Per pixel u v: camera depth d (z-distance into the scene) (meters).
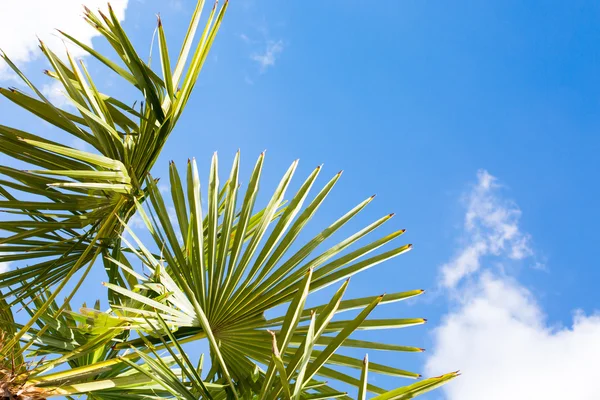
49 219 2.71
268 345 2.46
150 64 2.70
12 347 2.01
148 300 2.14
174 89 2.63
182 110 2.70
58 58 2.56
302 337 2.46
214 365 2.51
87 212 2.68
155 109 2.61
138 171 2.74
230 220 2.70
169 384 1.90
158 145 2.75
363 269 2.54
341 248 2.63
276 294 2.54
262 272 2.55
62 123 2.55
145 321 2.25
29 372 1.96
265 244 2.61
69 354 2.13
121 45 2.54
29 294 2.65
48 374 2.00
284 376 1.42
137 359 2.54
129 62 2.57
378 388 2.38
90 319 2.17
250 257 2.63
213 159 2.86
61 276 2.76
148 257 2.27
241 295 2.52
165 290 2.30
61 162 2.60
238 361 2.52
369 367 2.39
